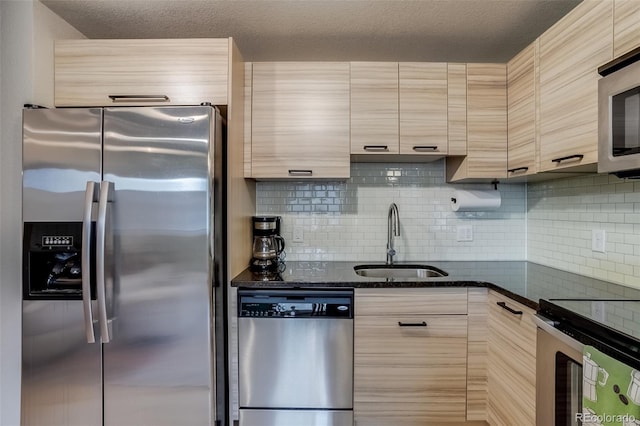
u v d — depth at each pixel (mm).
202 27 1909
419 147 2035
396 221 2359
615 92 1157
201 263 1564
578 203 1905
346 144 2031
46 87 1706
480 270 2094
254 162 2029
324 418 1774
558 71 1530
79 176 1561
